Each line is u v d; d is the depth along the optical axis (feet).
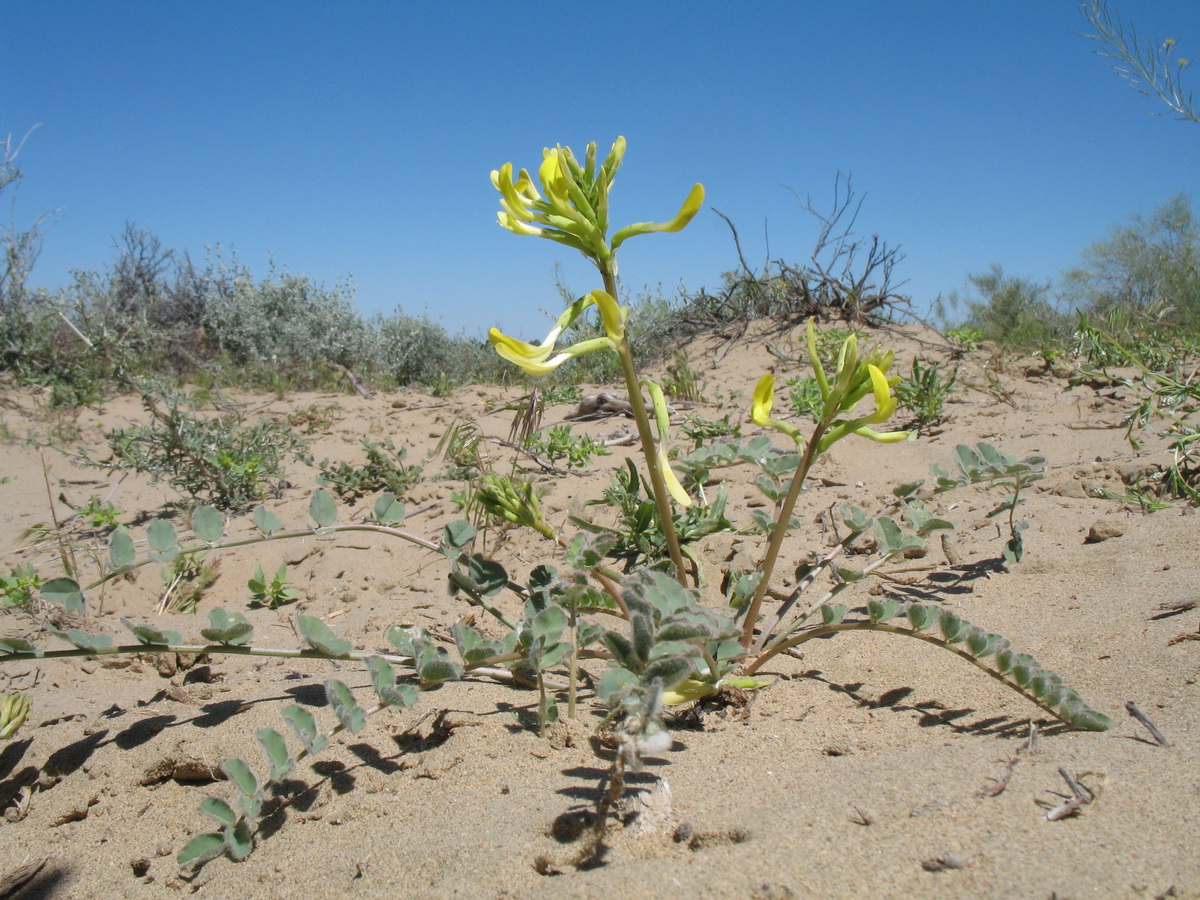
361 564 11.81
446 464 17.33
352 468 17.48
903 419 17.62
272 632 9.17
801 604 8.26
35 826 5.64
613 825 4.44
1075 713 4.95
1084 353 19.83
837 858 3.81
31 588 10.23
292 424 23.79
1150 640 6.19
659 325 32.78
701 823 4.34
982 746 4.96
